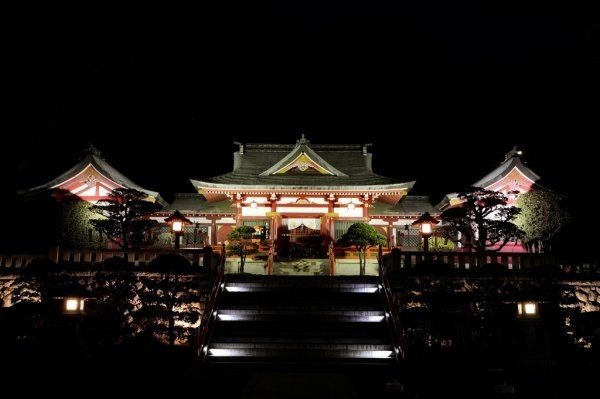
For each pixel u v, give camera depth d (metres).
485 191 29.25
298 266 33.28
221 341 19.91
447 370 17.80
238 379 16.84
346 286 23.89
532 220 32.62
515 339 19.61
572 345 19.67
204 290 22.39
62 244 33.59
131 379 16.67
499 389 15.62
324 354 19.47
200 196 42.69
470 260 23.38
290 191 37.56
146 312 19.41
